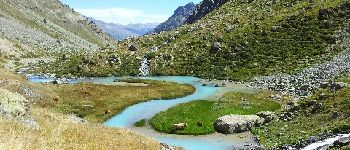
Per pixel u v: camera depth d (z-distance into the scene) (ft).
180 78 349.41
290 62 332.19
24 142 86.48
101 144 108.06
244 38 389.60
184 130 187.62
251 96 255.09
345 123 143.02
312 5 425.69
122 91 267.39
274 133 170.71
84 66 390.21
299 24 386.93
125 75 374.43
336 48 335.06
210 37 413.39
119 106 229.86
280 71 321.11
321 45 345.92
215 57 373.81
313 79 279.90
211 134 183.62
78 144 100.58
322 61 318.45
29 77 378.73
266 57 350.84
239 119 189.26
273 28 391.04
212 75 344.90
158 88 284.00
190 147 164.66
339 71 280.51
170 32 481.46
